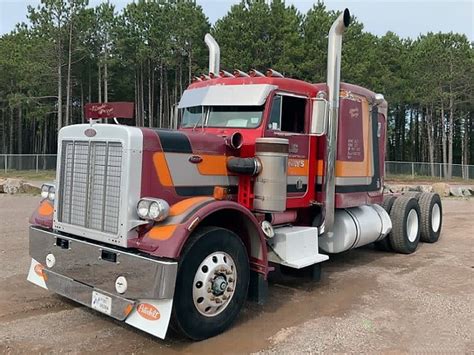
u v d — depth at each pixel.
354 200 7.25
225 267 4.80
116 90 47.69
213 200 4.84
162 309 4.33
